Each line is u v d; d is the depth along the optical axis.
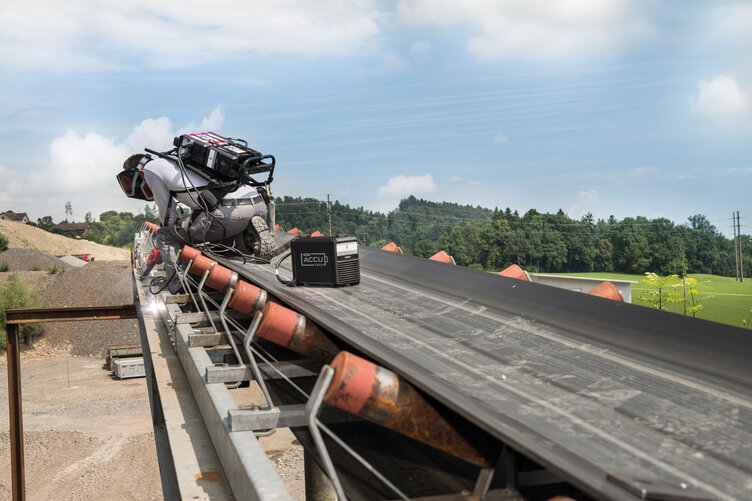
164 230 10.41
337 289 6.76
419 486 3.25
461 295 6.00
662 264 100.31
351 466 3.59
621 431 2.54
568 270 125.06
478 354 3.86
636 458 2.26
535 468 2.64
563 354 3.81
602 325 4.31
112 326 60.56
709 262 104.31
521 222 135.62
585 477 1.95
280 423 3.73
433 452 3.56
